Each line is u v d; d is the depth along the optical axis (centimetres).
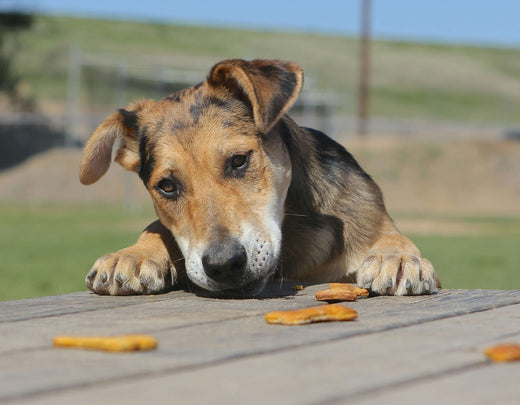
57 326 110
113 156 137
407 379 95
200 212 125
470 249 348
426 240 393
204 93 131
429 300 120
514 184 727
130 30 1585
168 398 90
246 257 122
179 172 127
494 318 112
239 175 127
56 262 290
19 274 259
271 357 99
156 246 131
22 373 97
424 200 688
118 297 125
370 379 95
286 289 129
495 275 259
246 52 1573
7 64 987
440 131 907
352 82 1427
